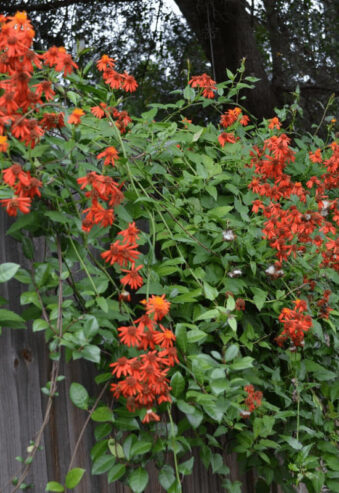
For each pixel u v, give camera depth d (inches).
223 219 92.0
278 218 93.7
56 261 73.0
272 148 98.0
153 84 357.4
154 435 77.5
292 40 347.3
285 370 99.5
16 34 62.9
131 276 71.3
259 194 99.2
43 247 77.0
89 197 69.2
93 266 77.1
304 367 96.3
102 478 82.7
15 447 72.5
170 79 353.4
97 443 75.3
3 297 72.6
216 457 88.1
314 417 96.7
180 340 75.5
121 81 95.7
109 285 82.6
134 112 314.7
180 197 95.7
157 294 79.6
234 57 318.7
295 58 344.8
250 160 103.3
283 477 96.2
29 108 72.2
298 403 92.2
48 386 73.7
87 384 81.2
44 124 72.2
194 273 86.7
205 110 323.6
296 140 120.6
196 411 76.2
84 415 81.1
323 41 345.1
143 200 80.4
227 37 319.9
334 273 99.7
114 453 75.6
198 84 107.3
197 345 85.4
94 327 67.7
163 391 68.0
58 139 73.2
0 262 72.7
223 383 74.4
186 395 75.1
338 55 341.1
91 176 66.5
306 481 96.8
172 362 68.9
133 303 86.3
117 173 84.6
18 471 72.4
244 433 89.0
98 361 66.6
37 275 69.4
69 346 66.3
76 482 66.9
